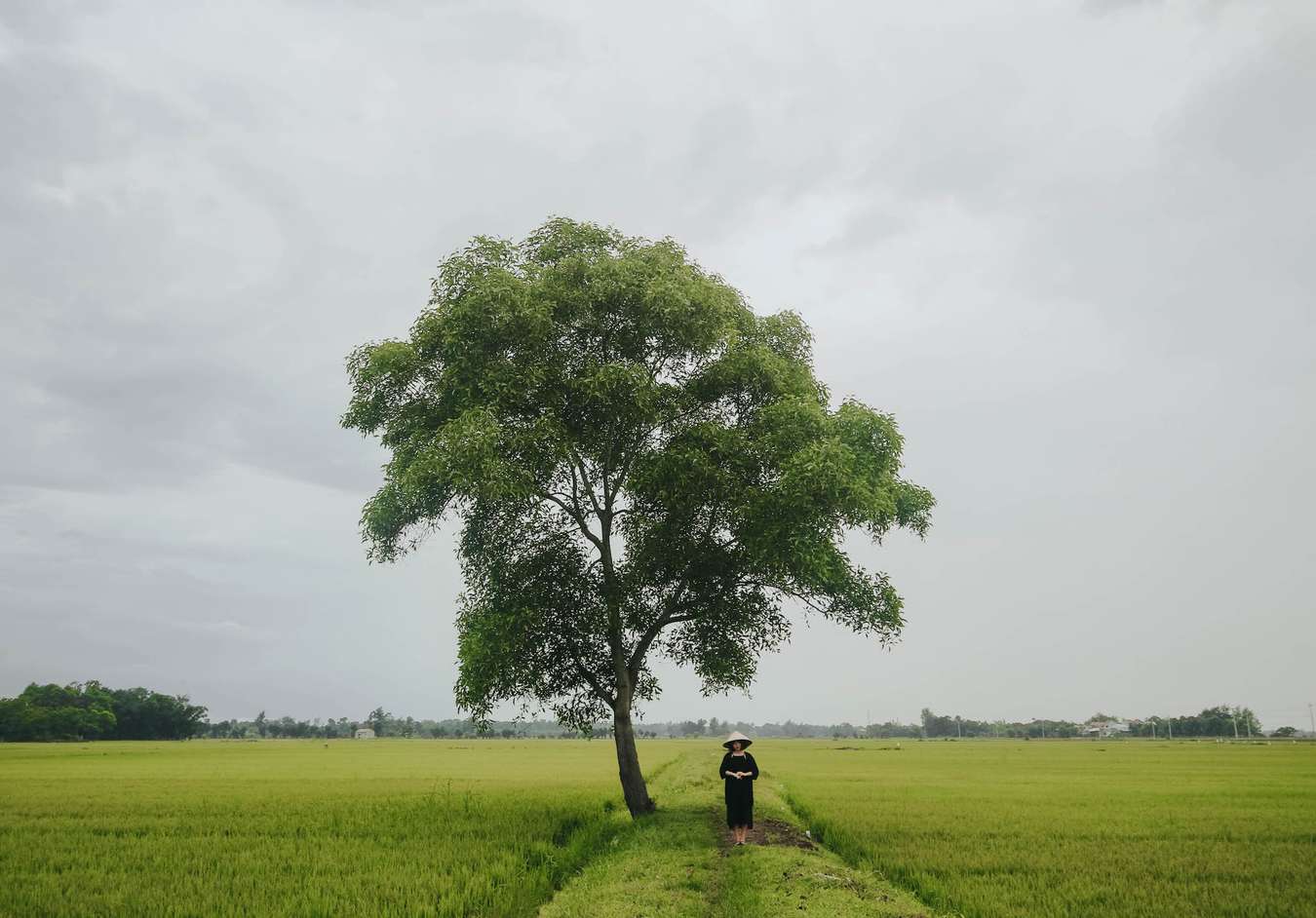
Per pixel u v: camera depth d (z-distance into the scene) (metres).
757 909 12.69
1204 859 19.17
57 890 16.17
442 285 23.66
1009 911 13.88
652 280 23.38
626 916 12.44
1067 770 62.75
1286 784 46.19
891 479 22.41
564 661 24.47
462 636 22.84
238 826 25.75
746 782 19.28
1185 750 119.00
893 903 13.81
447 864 18.22
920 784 45.91
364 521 22.97
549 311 22.56
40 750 115.38
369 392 24.08
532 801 33.19
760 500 21.52
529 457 21.94
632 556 24.27
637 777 24.31
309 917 13.86
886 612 23.42
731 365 23.86
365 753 111.31
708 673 25.66
